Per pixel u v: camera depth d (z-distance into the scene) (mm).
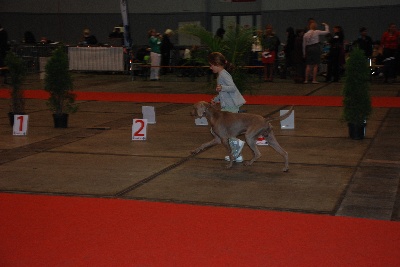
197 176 7863
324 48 25391
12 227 5723
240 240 5332
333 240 5336
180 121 12641
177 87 20562
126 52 24594
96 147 9797
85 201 6656
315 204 6539
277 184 7438
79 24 33781
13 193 7020
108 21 33250
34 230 5625
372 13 28047
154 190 7156
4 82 21406
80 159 8898
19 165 8500
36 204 6539
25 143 10141
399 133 10992
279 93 18172
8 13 34781
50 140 10414
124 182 7543
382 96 17219
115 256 4938
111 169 8258
